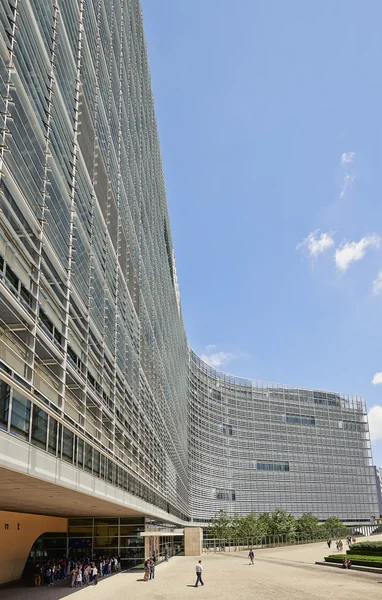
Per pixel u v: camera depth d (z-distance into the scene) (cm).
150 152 5794
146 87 5684
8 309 1530
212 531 8844
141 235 4628
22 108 1656
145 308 4681
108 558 3819
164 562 5394
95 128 2708
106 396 2834
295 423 13212
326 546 7944
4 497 2219
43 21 1895
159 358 5731
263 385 13138
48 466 1667
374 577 3394
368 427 14250
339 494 13100
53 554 3894
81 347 2264
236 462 11931
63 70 2142
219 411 11950
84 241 2422
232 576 3650
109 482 2614
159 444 5428
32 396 1519
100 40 2958
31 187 1720
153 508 4591
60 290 1938
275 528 8969
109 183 3102
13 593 2623
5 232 1527
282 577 3544
